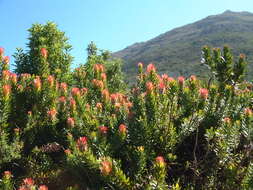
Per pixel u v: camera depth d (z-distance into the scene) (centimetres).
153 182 406
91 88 743
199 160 499
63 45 1110
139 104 521
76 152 468
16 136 639
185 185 485
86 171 452
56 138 668
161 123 512
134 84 686
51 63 1052
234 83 605
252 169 410
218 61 620
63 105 682
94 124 576
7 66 736
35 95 684
